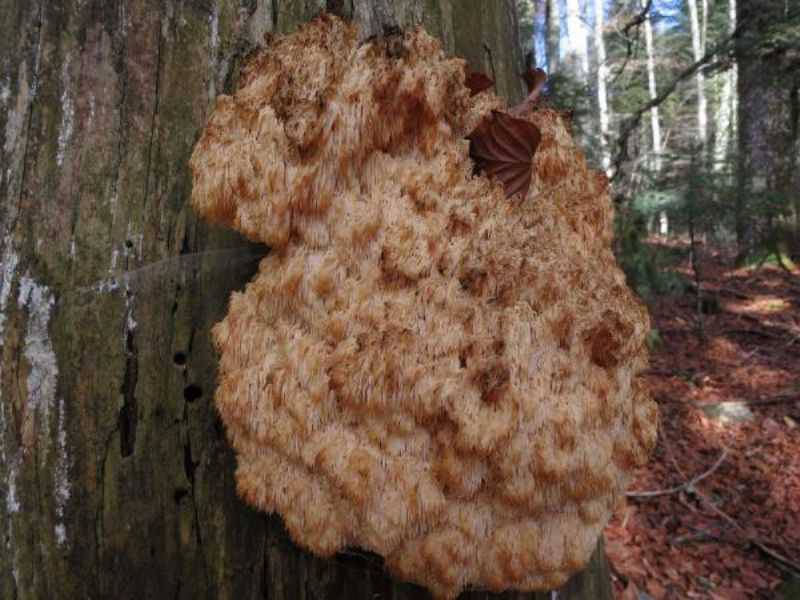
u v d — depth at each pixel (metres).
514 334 0.35
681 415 1.84
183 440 0.38
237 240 0.39
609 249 0.45
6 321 0.36
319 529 0.35
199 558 0.39
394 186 0.35
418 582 0.36
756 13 1.93
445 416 0.34
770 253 3.24
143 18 0.37
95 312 0.37
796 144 2.71
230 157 0.34
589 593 0.52
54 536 0.36
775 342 2.38
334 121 0.34
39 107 0.36
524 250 0.37
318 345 0.34
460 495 0.34
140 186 0.37
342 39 0.36
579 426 0.35
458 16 0.45
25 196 0.36
